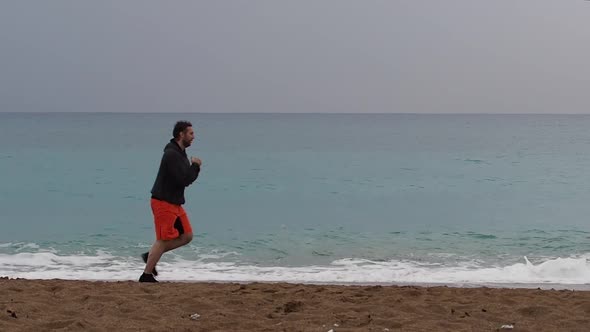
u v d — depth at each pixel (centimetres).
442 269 1187
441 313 653
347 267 1213
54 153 4556
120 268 1169
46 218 1861
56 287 766
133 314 609
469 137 8550
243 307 662
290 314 629
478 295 766
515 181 3005
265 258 1309
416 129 12738
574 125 16388
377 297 732
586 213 2028
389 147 5884
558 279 1076
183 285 809
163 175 797
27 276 1077
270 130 11750
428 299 725
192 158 807
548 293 791
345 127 14250
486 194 2538
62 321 560
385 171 3475
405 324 591
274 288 798
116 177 2986
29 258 1259
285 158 4375
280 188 2697
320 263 1258
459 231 1683
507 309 661
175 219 810
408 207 2181
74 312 606
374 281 1055
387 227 1750
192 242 1490
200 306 658
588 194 2522
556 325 596
